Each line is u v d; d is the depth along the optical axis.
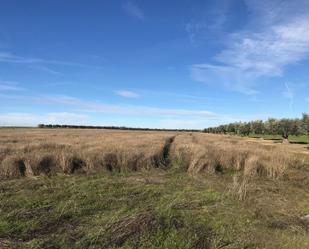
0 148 20.27
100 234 7.32
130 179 14.45
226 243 7.25
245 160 19.09
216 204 10.49
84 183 13.14
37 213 9.04
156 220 8.03
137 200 10.76
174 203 10.12
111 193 11.56
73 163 16.89
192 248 6.88
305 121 57.97
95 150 19.73
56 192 11.46
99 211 9.45
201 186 13.71
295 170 18.97
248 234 7.90
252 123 95.81
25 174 14.78
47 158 16.56
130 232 7.36
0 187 12.23
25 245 6.89
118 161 17.69
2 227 7.87
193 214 9.28
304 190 14.19
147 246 6.85
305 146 47.47
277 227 8.73
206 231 7.84
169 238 7.21
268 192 13.25
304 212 10.42
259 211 9.95
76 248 6.80
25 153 18.12
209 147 28.00
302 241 7.65
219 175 17.27
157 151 21.36
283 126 70.94
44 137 41.78
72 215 8.97
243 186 12.65
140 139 37.97
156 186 13.12
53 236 7.42
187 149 24.48
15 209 9.28
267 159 20.20
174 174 16.92
